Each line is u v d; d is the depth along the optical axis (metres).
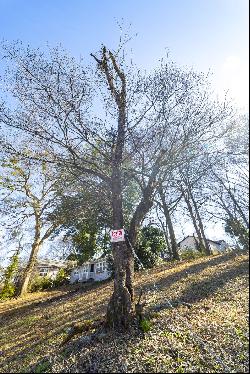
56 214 20.33
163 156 11.55
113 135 11.69
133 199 14.00
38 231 27.56
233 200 22.41
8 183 24.78
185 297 12.11
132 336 8.26
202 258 24.00
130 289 9.31
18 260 29.78
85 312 13.68
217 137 12.34
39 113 11.51
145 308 10.83
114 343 8.00
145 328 8.48
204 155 12.97
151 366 6.78
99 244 33.19
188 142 11.73
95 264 35.94
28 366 8.02
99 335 8.55
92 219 15.32
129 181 12.30
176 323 8.95
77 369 7.09
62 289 31.59
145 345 7.70
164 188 12.58
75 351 8.08
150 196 10.59
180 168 12.16
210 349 7.16
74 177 12.80
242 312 9.38
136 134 11.87
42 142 11.92
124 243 9.74
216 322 8.77
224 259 20.25
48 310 17.23
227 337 7.69
